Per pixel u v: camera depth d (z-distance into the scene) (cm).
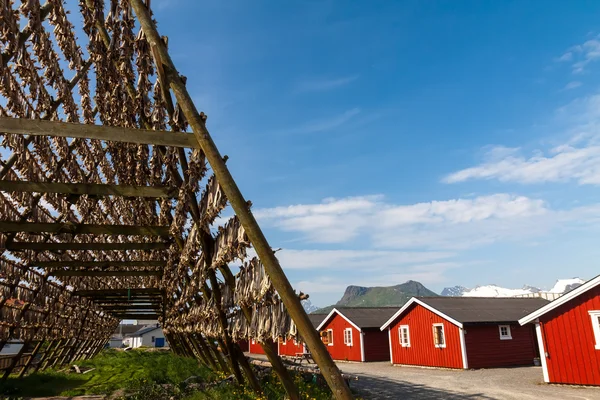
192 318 1009
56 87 542
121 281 1700
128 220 1044
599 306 1386
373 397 1253
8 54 421
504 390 1353
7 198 723
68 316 1596
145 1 501
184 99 481
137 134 472
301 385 1091
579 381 1410
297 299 423
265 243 439
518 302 2744
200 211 597
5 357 1339
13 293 997
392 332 2566
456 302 2491
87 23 522
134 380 1073
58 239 1002
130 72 581
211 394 904
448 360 2148
